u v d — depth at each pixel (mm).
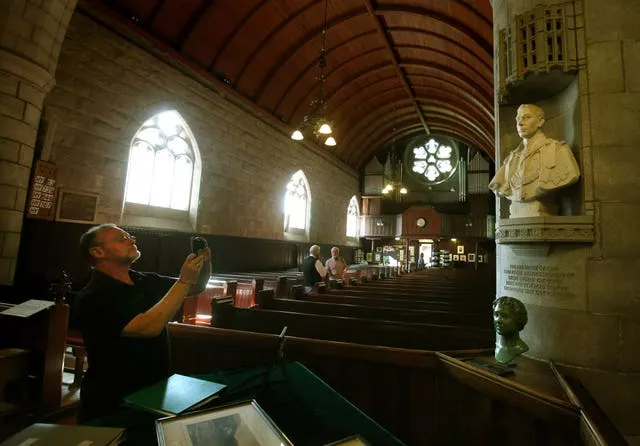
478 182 23312
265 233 13820
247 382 1905
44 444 1104
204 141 10961
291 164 15555
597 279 2734
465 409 2461
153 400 1497
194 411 1423
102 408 1699
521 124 3068
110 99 8266
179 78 10055
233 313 4160
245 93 12680
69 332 3996
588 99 2859
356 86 16469
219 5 9742
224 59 11273
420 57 14125
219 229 11562
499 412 2281
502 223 3158
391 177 24828
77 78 7598
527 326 3113
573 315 2805
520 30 3105
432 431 2547
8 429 2850
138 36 8812
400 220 24078
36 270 6523
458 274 14422
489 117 15836
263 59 12234
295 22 11641
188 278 1766
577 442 1876
